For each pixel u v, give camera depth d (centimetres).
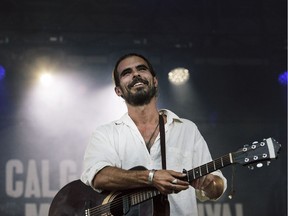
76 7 1430
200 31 1440
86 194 573
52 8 1423
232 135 1425
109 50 1420
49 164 1363
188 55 1430
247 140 1426
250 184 1371
